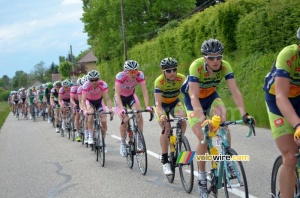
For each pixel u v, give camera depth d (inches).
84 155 317.1
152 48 1072.2
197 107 153.8
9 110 1364.4
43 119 724.7
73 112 400.8
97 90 314.8
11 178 254.1
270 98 123.0
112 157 301.9
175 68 193.8
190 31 810.2
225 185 147.5
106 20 1430.9
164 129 196.2
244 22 598.9
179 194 186.9
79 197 197.0
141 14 1402.6
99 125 277.3
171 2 1359.5
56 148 366.9
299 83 120.0
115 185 214.7
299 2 487.8
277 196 128.2
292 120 107.5
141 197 187.9
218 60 149.3
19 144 416.8
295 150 116.5
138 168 254.2
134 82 259.6
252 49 592.4
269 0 563.2
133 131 246.8
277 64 114.3
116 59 1406.3
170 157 203.2
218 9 674.2
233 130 360.5
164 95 205.6
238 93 156.8
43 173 261.0
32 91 738.2
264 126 364.2
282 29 514.3
